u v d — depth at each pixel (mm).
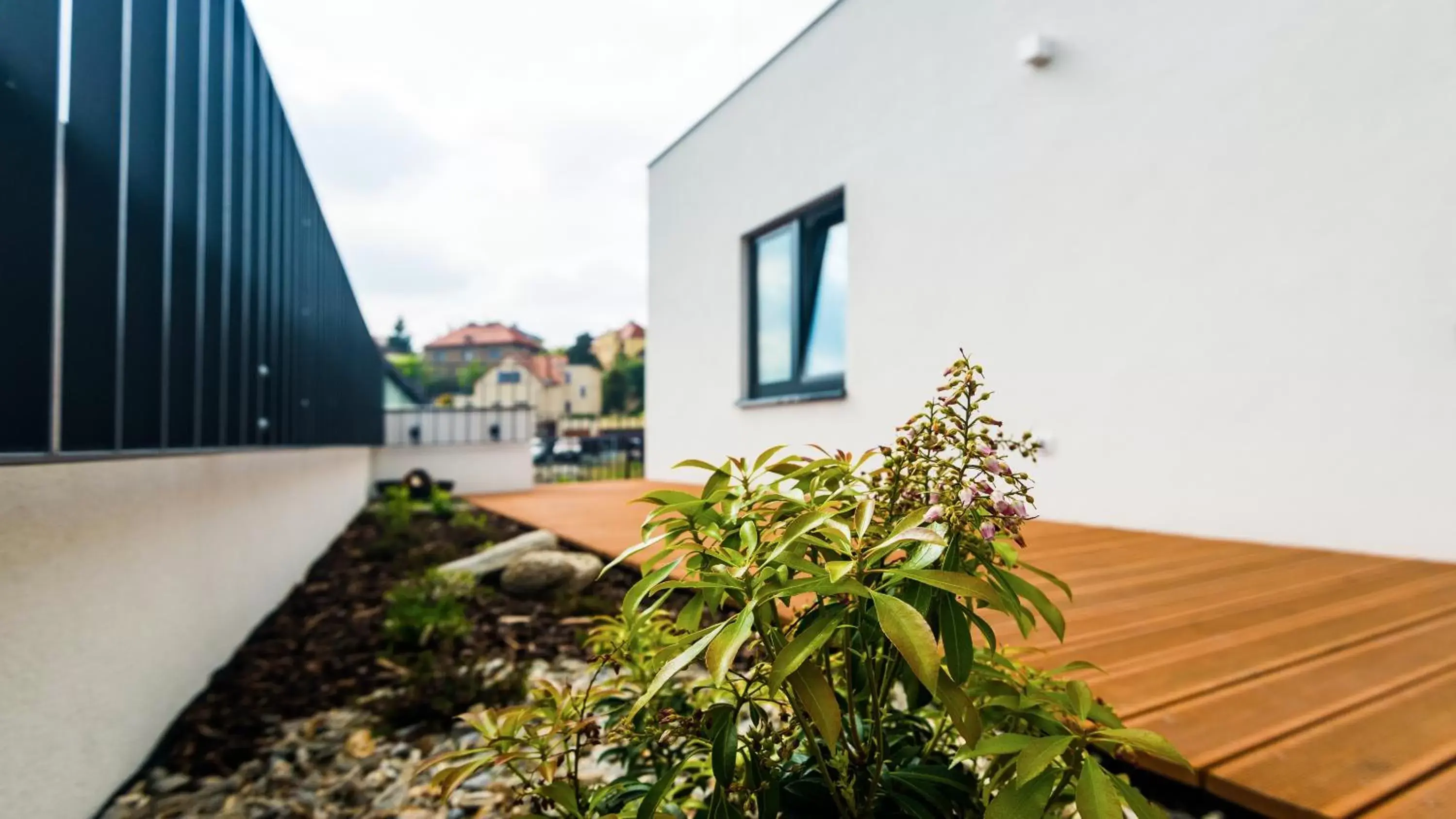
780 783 816
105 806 1477
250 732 1858
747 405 6035
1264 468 2852
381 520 6066
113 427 1500
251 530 2713
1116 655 1549
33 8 1233
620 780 936
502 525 5402
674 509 877
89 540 1405
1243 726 1178
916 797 787
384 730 1853
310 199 4008
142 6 1755
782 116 5707
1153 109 3229
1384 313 2525
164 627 1807
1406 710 1233
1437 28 2410
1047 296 3686
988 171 3998
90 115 1483
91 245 1483
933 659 562
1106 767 1184
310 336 3996
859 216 4910
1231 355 2953
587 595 3137
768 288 6105
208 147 2273
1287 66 2789
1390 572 2309
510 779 1592
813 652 641
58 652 1287
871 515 750
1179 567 2488
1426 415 2424
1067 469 3598
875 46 4785
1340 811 917
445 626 2500
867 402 4809
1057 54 3625
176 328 1993
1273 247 2828
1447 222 2383
